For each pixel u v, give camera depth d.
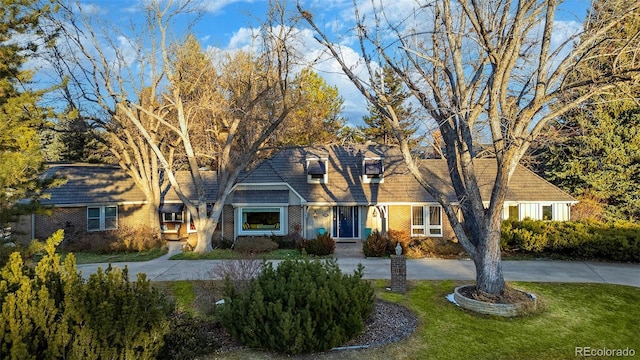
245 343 8.53
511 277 15.01
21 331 5.84
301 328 8.25
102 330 6.42
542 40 11.27
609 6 11.23
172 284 14.24
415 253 20.14
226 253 20.84
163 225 29.31
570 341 9.66
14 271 6.75
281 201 24.69
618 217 27.14
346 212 25.98
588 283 14.07
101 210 26.70
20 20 16.16
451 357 8.70
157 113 24.38
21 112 15.02
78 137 27.23
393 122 12.43
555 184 31.38
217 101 24.06
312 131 37.75
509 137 11.20
